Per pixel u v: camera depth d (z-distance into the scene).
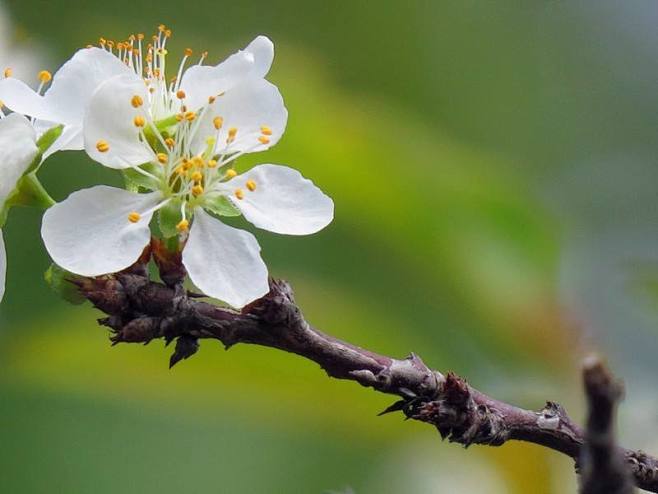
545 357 0.39
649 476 0.38
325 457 0.43
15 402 0.44
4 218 0.38
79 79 0.38
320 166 0.39
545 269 0.39
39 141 0.38
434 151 0.39
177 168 0.38
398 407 0.38
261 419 0.39
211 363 0.39
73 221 0.38
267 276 0.38
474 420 0.38
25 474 0.44
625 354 0.39
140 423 0.44
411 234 0.39
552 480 0.40
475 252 0.39
